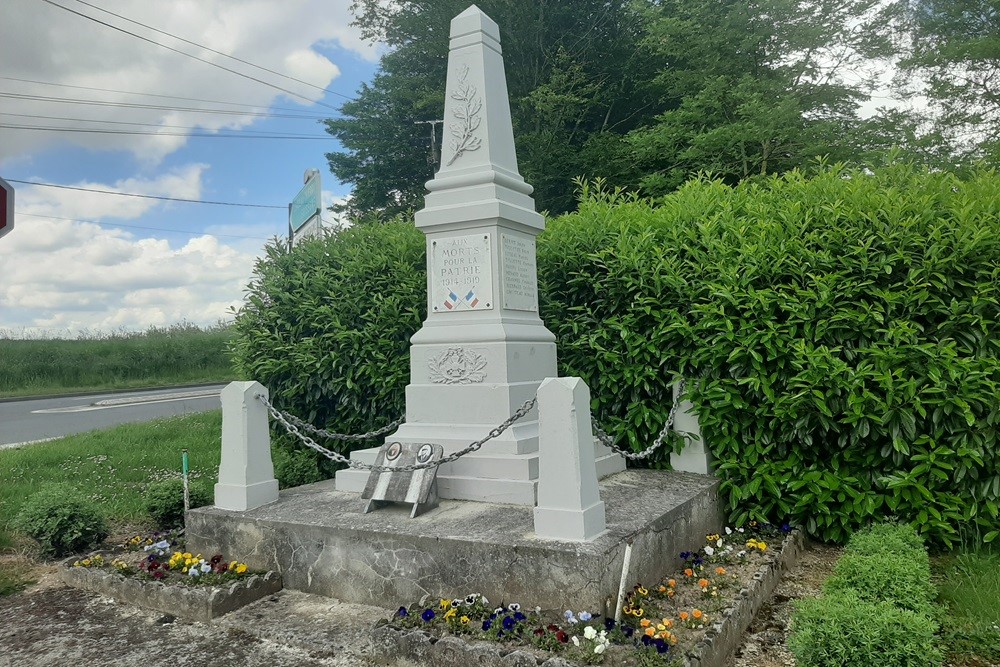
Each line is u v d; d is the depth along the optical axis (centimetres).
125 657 409
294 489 622
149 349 3241
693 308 607
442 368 595
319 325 793
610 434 657
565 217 786
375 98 2786
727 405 596
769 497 597
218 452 1016
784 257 584
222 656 405
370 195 2702
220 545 529
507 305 603
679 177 1706
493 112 643
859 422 542
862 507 554
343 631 421
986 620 414
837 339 561
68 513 608
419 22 2452
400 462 537
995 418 509
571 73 2161
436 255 625
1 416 1903
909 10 1919
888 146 1634
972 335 530
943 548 554
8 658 412
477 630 379
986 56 1762
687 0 1912
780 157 1691
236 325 841
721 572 465
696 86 1833
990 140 1673
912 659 300
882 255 554
